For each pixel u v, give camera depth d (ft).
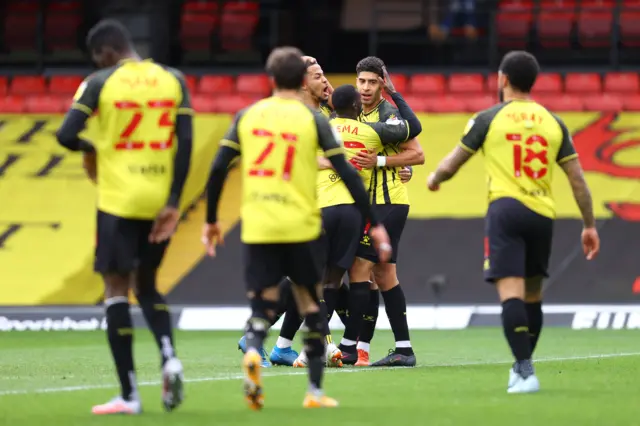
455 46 251.39
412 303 180.14
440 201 193.36
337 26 263.08
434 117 208.44
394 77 225.15
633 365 103.50
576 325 166.40
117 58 72.13
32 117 214.69
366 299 104.01
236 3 246.06
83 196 197.67
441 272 183.11
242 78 226.17
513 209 78.64
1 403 77.10
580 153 202.18
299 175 69.77
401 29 259.19
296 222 69.31
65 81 228.02
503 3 243.81
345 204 100.63
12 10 245.65
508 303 79.46
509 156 79.20
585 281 181.47
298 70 71.20
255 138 70.13
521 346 79.97
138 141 70.18
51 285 183.42
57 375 97.66
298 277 70.79
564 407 73.36
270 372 96.43
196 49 241.76
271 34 240.73
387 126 102.53
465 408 72.95
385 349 129.39
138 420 67.56
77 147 70.90
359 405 74.49
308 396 73.00
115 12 221.66
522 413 70.54
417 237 188.14
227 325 167.22
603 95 215.51
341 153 70.59
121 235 69.82
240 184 197.47
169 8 243.81
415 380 90.33
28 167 202.80
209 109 214.48
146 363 108.88
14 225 193.47
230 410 71.87
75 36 242.99
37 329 168.55
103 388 86.28
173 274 184.75
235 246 187.93
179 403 68.54
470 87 222.07
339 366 103.09
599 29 236.22
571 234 187.42
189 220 192.13
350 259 101.14
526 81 80.69
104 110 70.28
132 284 71.97
